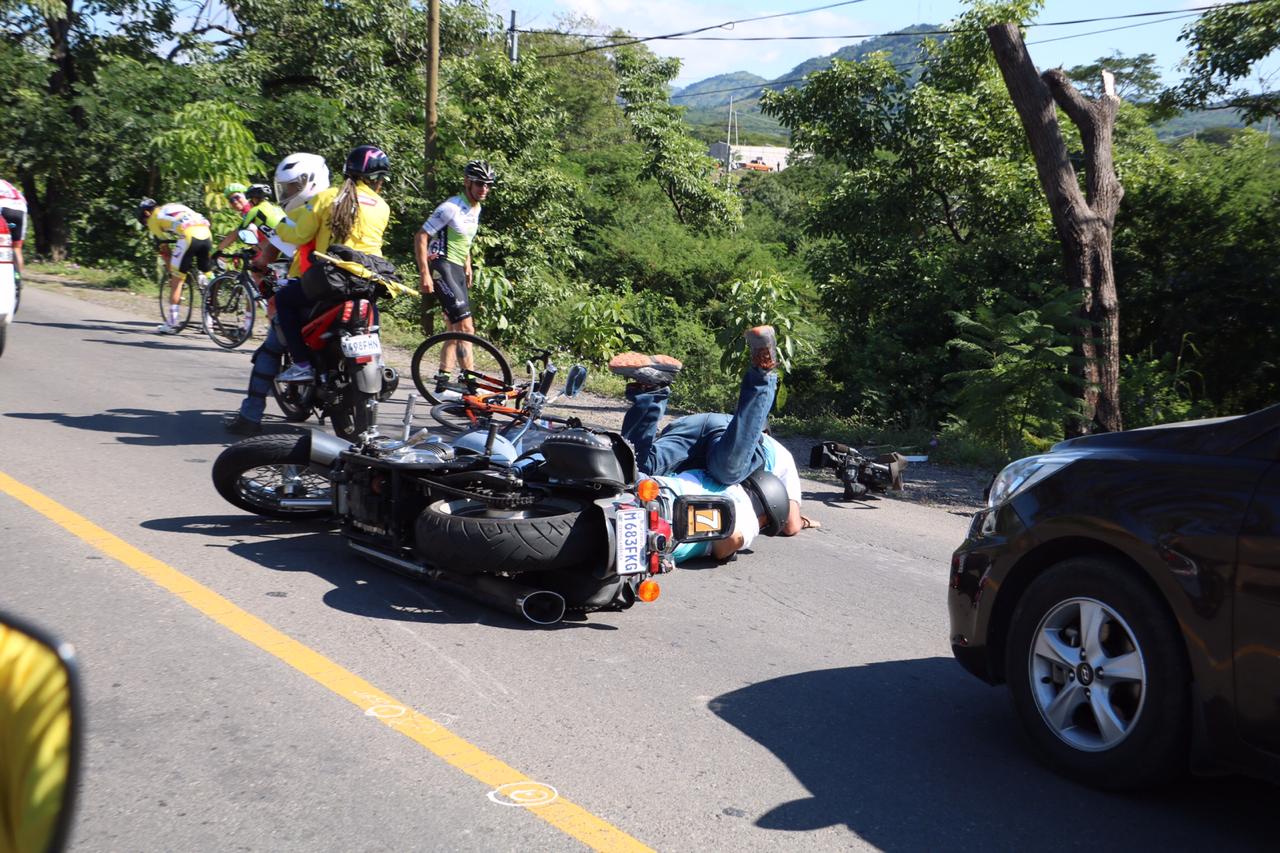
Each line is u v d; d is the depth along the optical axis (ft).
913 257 65.16
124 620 14.44
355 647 14.34
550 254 79.61
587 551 15.64
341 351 24.25
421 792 10.78
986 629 13.06
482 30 103.60
